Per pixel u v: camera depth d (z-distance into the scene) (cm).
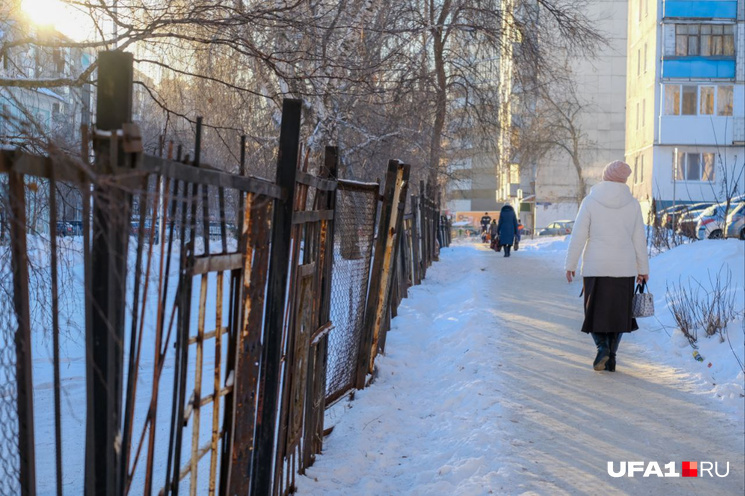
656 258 1396
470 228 7675
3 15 643
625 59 6119
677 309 930
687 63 4125
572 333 966
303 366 492
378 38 1245
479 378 718
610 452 521
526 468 486
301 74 935
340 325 636
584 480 469
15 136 455
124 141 243
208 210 315
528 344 884
